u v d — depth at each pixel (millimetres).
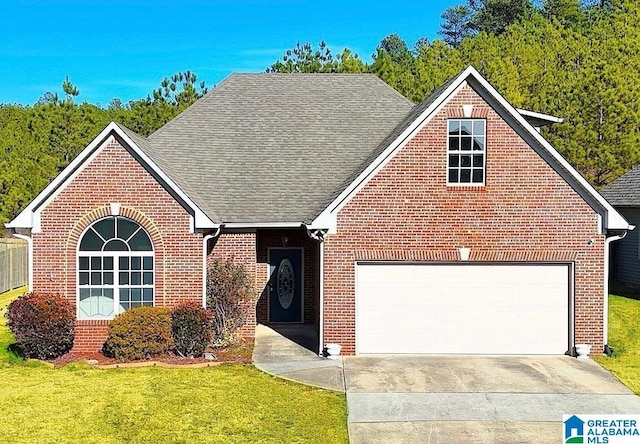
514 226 17594
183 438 11383
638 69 44375
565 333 17750
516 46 52219
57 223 17312
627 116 35188
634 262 28438
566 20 69188
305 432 11773
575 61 49188
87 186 17344
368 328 17766
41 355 16734
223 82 24391
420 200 17578
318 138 22172
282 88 24344
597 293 17547
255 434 11617
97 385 14422
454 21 82000
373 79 25000
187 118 22656
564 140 36156
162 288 17531
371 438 11570
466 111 17500
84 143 38875
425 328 17781
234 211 19359
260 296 21969
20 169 38625
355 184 17406
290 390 14273
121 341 16547
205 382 14719
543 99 38688
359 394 14062
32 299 16578
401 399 13742
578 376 15555
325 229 17469
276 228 19984
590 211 17500
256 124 22641
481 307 17766
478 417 12703
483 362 16953
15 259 31250
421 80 42094
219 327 18562
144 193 17453
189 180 20109
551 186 17484
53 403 13172
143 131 39156
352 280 17594
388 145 17734
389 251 17578
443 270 17766
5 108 72375
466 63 49219
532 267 17734
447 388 14555
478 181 17703
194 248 17562
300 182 20516
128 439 11328
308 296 22047
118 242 17562
